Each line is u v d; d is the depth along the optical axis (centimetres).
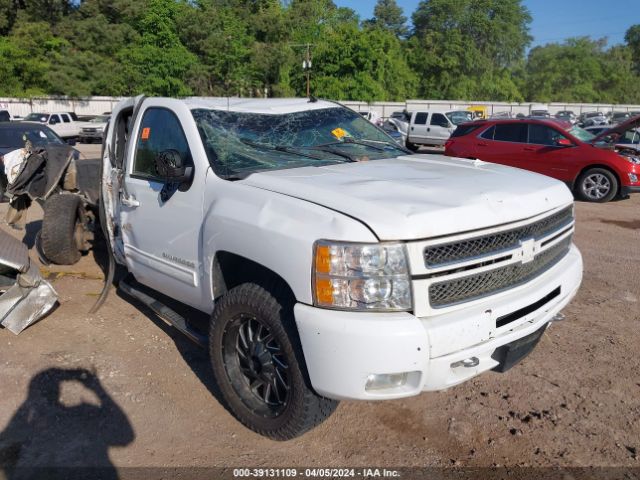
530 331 306
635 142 1189
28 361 414
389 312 265
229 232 316
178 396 370
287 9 5262
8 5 4738
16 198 645
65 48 4472
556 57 8212
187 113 388
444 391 375
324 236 269
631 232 848
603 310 515
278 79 4766
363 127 470
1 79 4250
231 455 311
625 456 308
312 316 268
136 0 4778
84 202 656
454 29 6306
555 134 1184
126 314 502
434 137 2347
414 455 311
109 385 381
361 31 5097
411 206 277
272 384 313
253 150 381
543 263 332
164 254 396
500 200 304
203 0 4516
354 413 351
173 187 377
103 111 4416
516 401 362
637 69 9744
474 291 284
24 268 450
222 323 328
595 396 366
